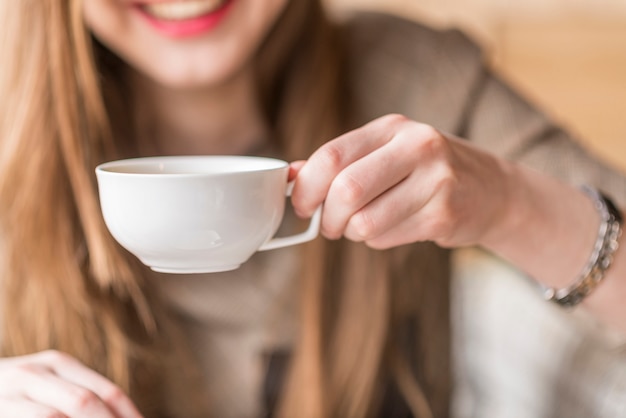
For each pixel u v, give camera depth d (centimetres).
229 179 54
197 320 85
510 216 65
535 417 95
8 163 78
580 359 92
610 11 130
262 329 85
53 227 79
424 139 59
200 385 86
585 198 68
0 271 81
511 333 100
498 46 132
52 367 65
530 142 84
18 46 77
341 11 92
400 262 86
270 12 75
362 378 84
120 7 73
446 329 93
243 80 83
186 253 55
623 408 88
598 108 132
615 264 67
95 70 78
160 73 75
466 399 101
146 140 84
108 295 81
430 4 131
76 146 77
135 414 64
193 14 73
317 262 82
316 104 85
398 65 87
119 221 55
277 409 86
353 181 57
